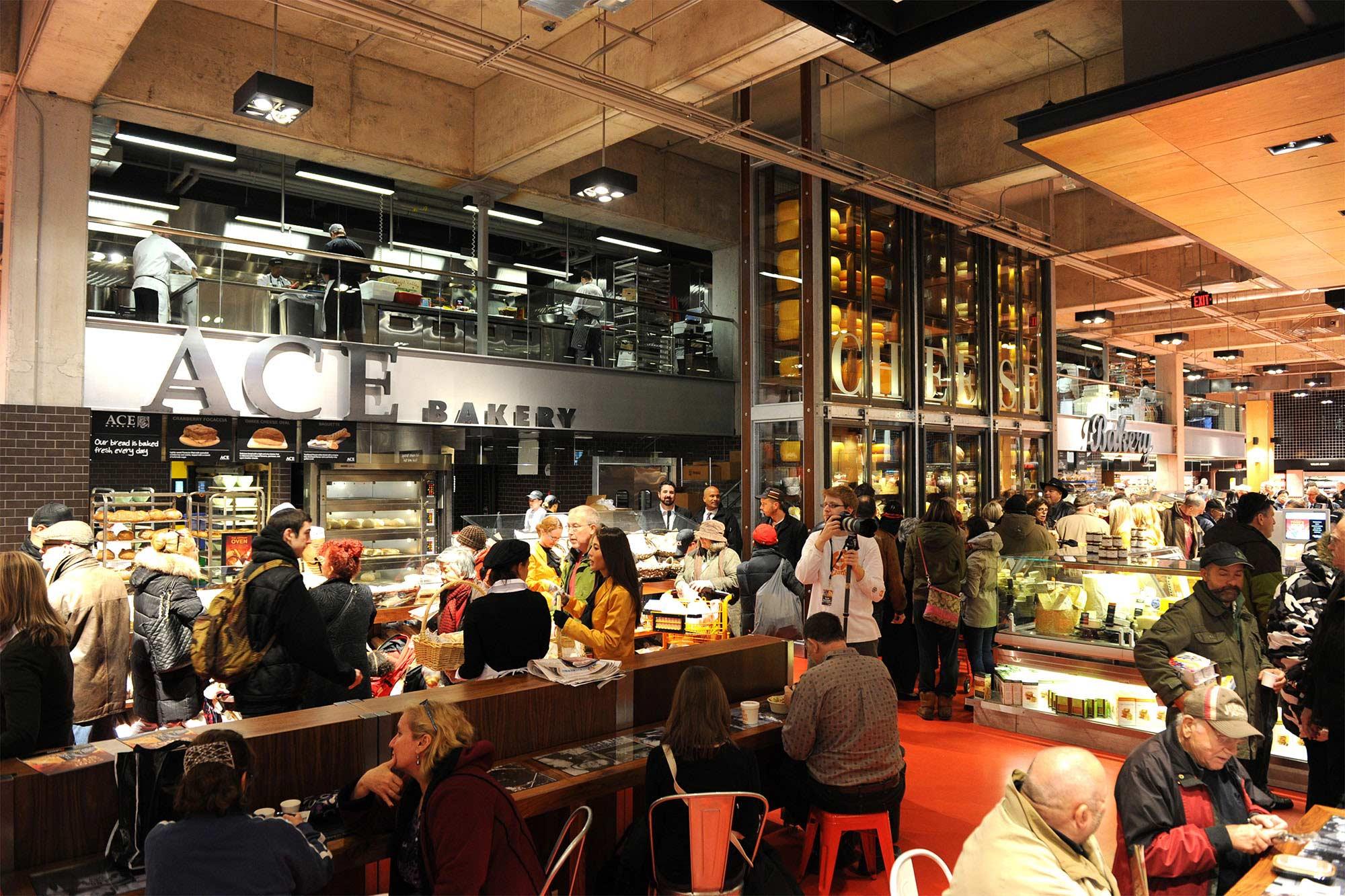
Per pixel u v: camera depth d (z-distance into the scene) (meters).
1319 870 2.56
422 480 10.97
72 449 7.77
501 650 4.08
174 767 2.73
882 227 11.15
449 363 10.62
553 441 12.99
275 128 9.34
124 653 4.80
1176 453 23.62
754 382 10.54
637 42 8.73
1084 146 6.50
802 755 3.97
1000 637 6.70
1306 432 33.22
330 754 3.27
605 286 14.66
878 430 10.88
